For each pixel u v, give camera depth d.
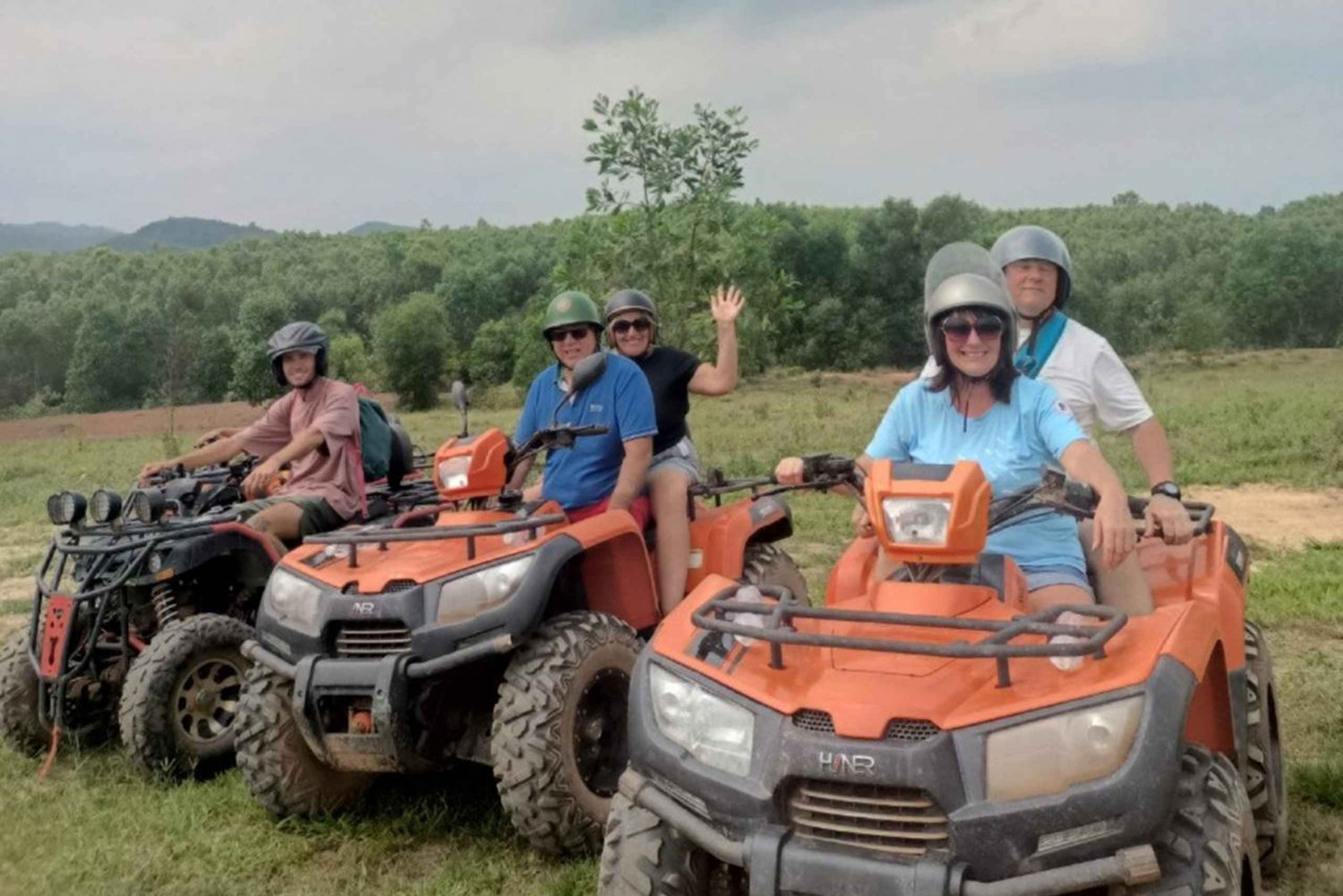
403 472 8.02
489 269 94.25
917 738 3.13
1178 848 3.01
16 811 5.69
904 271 68.12
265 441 7.63
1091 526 4.36
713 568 6.01
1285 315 82.00
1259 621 8.04
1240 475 15.11
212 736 6.19
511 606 4.88
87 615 6.59
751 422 26.16
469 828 5.29
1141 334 70.12
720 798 3.25
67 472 24.17
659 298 14.10
